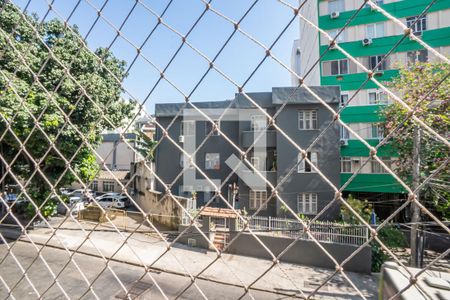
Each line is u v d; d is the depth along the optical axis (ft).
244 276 26.25
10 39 7.21
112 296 21.07
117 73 33.19
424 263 26.76
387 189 43.32
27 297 20.36
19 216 38.37
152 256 30.09
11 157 32.99
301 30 59.31
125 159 71.00
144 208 52.60
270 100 42.60
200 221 34.86
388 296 5.41
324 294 23.15
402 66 36.09
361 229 28.86
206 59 5.01
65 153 32.19
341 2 49.14
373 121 45.24
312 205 38.78
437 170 3.39
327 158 39.19
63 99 28.66
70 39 30.01
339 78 48.06
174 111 48.11
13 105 25.29
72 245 31.60
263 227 32.65
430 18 42.91
